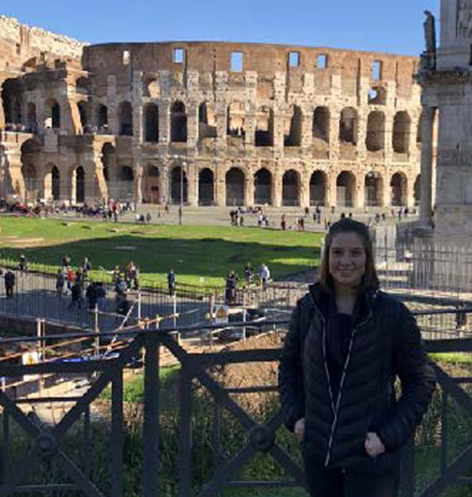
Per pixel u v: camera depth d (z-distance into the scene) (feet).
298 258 216.13
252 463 43.52
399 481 25.04
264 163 424.87
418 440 47.57
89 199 402.72
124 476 44.55
